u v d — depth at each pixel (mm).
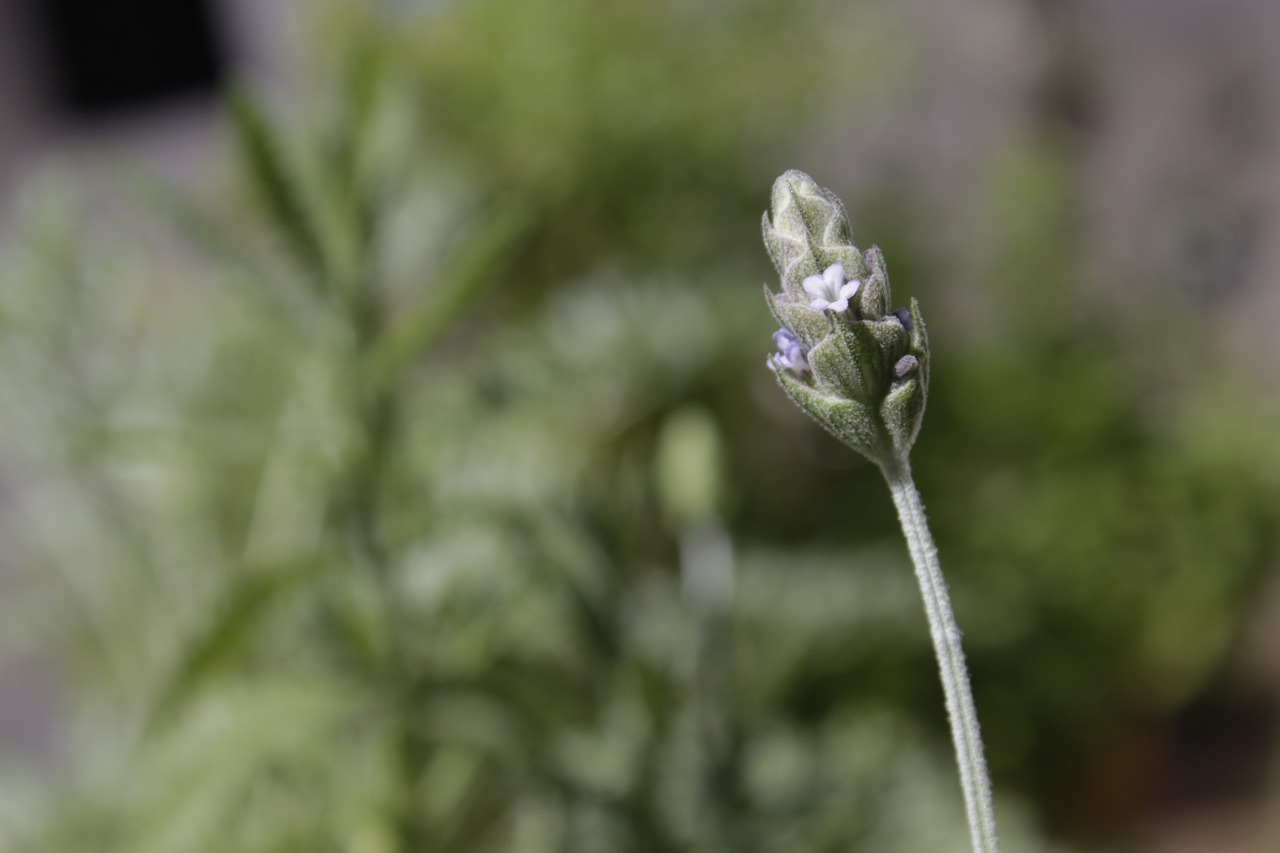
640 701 512
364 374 461
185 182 1071
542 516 515
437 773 500
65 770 650
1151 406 1115
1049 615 980
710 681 549
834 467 1019
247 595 447
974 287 1140
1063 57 1270
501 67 1021
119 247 655
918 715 907
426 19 1061
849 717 800
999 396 1048
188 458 497
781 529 944
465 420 507
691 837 504
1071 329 1127
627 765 497
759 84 1044
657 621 567
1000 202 1136
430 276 561
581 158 1001
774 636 674
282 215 452
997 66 1261
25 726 1095
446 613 478
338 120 468
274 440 482
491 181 999
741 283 866
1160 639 1030
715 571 562
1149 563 1016
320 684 459
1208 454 1043
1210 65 1281
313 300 464
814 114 1072
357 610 463
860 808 567
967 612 889
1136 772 1054
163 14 1737
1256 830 1038
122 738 631
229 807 459
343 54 984
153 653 615
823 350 349
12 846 587
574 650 543
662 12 1058
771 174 1081
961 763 348
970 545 968
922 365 350
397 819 466
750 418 960
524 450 593
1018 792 951
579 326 663
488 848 536
